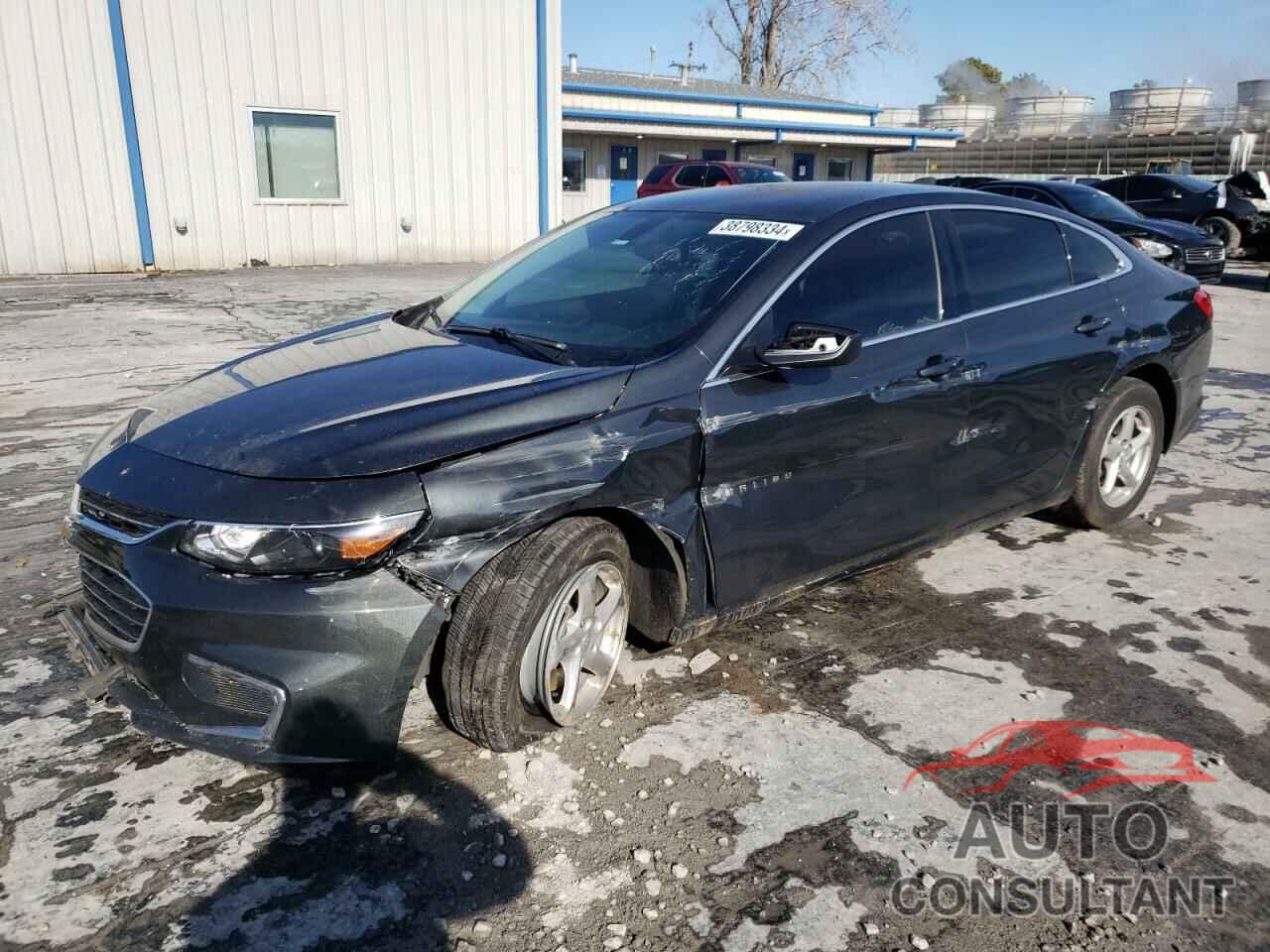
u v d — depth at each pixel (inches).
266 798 105.6
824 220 139.7
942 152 1632.6
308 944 86.3
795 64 1659.7
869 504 139.6
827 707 126.0
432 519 99.0
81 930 87.1
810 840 101.3
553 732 116.6
